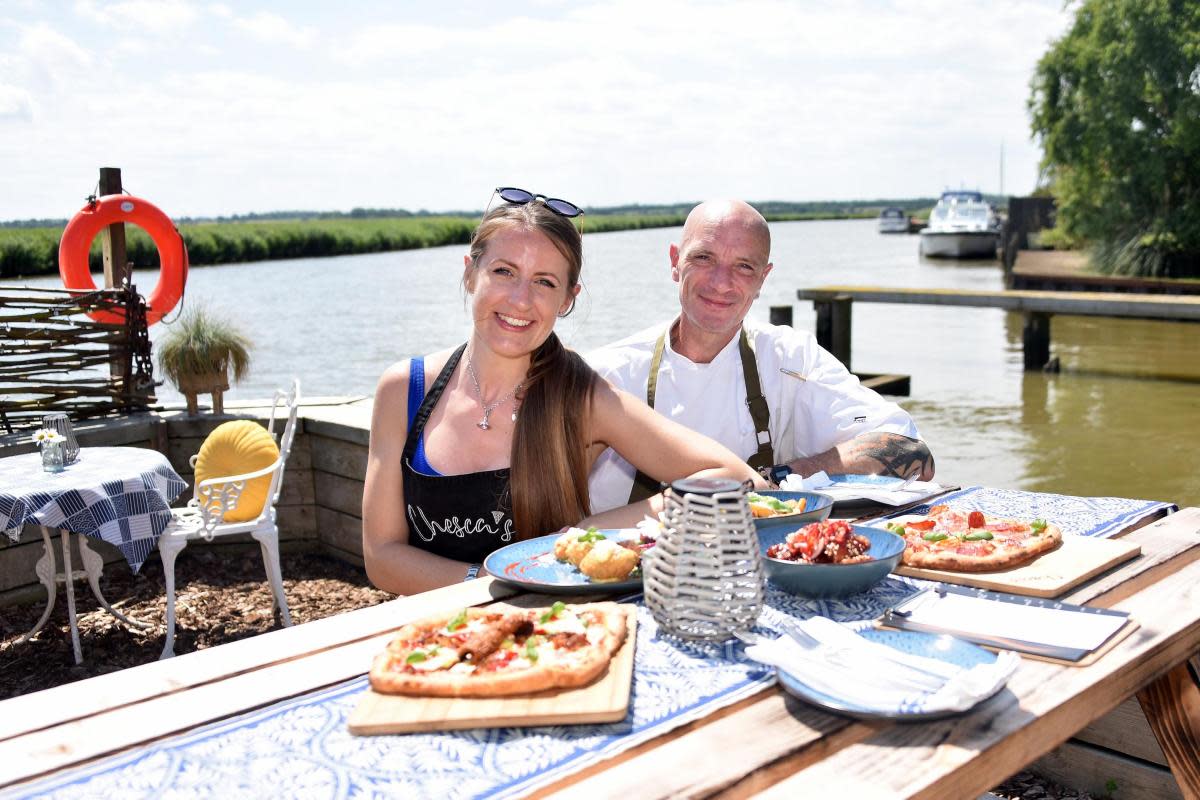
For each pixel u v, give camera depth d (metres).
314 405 6.16
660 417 2.43
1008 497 2.38
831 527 1.73
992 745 1.20
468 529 2.35
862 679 1.32
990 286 26.23
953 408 10.19
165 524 4.38
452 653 1.39
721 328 3.00
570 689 1.30
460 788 1.10
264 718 1.29
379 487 2.41
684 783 1.11
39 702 1.35
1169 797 2.48
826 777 1.13
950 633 1.51
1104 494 6.93
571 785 1.11
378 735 1.23
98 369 7.01
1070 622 1.53
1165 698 1.79
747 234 2.94
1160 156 21.98
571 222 2.31
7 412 5.61
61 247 6.43
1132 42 22.09
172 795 1.11
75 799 1.11
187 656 1.50
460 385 2.41
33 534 5.13
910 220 90.38
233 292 28.94
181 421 5.77
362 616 1.68
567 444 2.34
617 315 19.41
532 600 1.75
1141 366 12.70
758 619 1.58
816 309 12.95
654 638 1.54
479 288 2.27
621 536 1.92
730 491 1.50
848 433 3.03
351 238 69.62
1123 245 22.81
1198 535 2.01
